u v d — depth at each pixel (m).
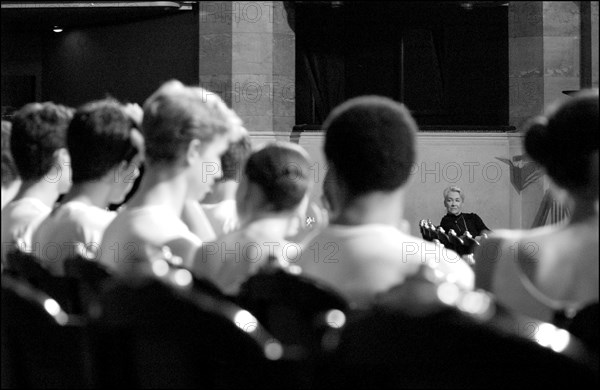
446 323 2.21
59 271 5.01
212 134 4.77
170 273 2.94
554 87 18.03
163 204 4.68
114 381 3.14
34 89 21.28
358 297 3.56
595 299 3.53
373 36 19.05
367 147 3.62
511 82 18.34
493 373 2.21
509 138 17.95
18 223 5.50
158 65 18.81
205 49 17.97
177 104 4.71
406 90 18.98
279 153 4.53
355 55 19.11
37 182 5.63
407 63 18.97
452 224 14.51
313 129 18.12
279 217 4.50
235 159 5.96
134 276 2.96
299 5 18.80
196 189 4.77
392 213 3.71
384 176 3.64
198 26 18.12
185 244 4.52
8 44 21.17
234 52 17.88
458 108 18.92
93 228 5.01
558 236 3.66
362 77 19.14
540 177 17.41
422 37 18.92
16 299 3.62
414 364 2.29
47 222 5.12
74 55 20.55
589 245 3.62
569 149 3.63
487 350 2.19
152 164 4.71
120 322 2.99
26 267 4.34
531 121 3.80
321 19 18.95
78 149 5.14
